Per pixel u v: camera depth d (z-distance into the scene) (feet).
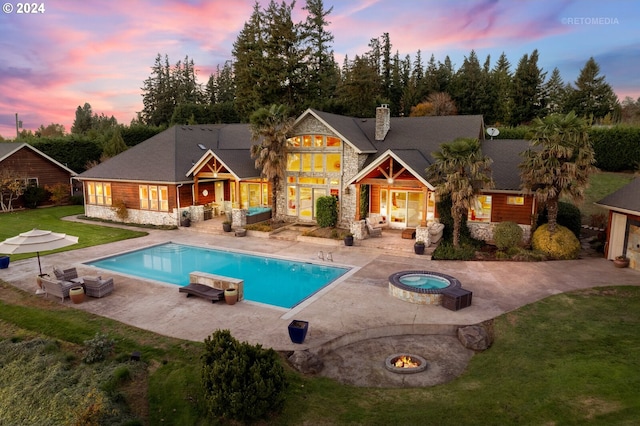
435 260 70.64
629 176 111.04
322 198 90.07
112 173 106.11
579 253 71.51
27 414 32.12
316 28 196.03
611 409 28.73
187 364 36.88
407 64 262.88
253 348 31.37
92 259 72.23
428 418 29.78
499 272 63.36
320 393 33.40
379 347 42.73
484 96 208.85
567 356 37.76
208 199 107.04
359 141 91.71
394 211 89.56
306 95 186.09
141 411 31.58
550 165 66.08
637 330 42.42
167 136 112.68
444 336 45.29
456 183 68.23
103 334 42.29
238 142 117.39
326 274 66.95
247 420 29.60
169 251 81.35
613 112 198.49
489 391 33.14
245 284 62.34
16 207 122.11
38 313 48.60
